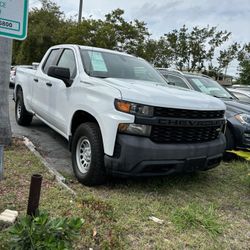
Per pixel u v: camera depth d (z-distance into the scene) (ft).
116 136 13.14
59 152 19.40
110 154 13.25
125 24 88.22
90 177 14.24
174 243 10.79
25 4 9.63
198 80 26.50
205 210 13.41
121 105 13.10
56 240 8.19
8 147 17.78
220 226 12.28
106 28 85.10
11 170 14.61
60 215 11.15
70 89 16.58
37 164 15.72
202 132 14.84
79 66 16.81
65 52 19.36
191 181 16.88
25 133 23.04
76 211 11.50
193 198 14.69
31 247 7.90
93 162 14.01
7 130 17.80
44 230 8.12
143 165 13.07
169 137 13.69
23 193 12.47
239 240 11.65
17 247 8.02
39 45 103.86
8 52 16.89
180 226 11.76
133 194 14.19
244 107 22.48
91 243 9.93
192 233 11.56
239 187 16.71
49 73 17.20
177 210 12.84
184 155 13.88
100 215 11.43
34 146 19.31
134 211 12.54
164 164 13.44
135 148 12.87
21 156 16.62
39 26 103.19
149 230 11.35
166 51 104.32
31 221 8.44
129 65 18.48
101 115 13.66
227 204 14.53
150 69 19.69
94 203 12.14
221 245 11.12
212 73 104.83
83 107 15.05
